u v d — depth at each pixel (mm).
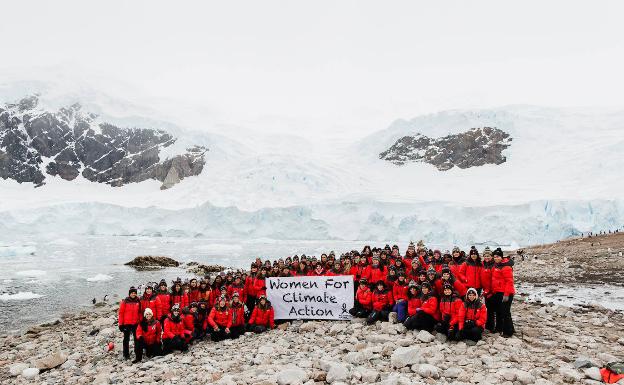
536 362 8391
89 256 47562
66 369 11281
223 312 12250
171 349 11414
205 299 13289
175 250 55125
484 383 7242
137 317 11375
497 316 10516
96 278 31062
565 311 12930
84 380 10023
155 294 11859
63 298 24016
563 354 8852
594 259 28234
